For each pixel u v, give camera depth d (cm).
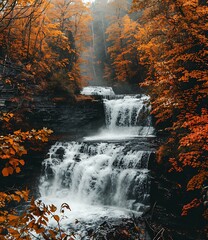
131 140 1764
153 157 1278
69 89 2214
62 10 2645
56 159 1627
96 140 1836
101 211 1209
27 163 1612
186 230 955
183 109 1103
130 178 1295
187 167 1066
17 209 1215
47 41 2478
